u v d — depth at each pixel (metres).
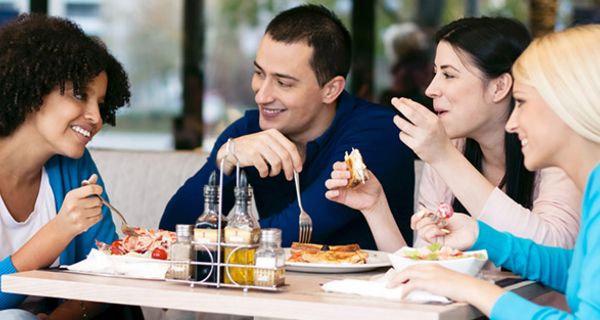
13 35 2.11
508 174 2.21
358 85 6.74
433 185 2.34
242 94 6.70
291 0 6.67
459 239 1.84
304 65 2.45
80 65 2.09
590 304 1.43
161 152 3.21
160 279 1.68
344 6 6.77
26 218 2.21
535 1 6.16
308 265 1.89
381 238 2.19
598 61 1.53
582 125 1.54
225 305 1.53
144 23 6.62
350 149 2.54
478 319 1.66
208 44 6.69
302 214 2.12
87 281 1.66
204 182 2.54
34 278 1.68
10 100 2.07
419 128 1.95
